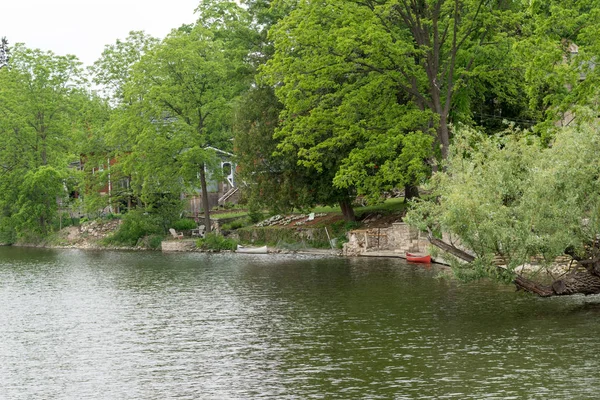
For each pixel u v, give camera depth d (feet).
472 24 157.89
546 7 137.28
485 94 185.37
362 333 90.68
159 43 256.32
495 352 78.23
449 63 163.94
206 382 73.20
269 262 182.91
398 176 156.46
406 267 154.71
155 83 238.07
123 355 85.92
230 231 241.35
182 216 271.08
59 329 102.83
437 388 67.51
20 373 79.61
